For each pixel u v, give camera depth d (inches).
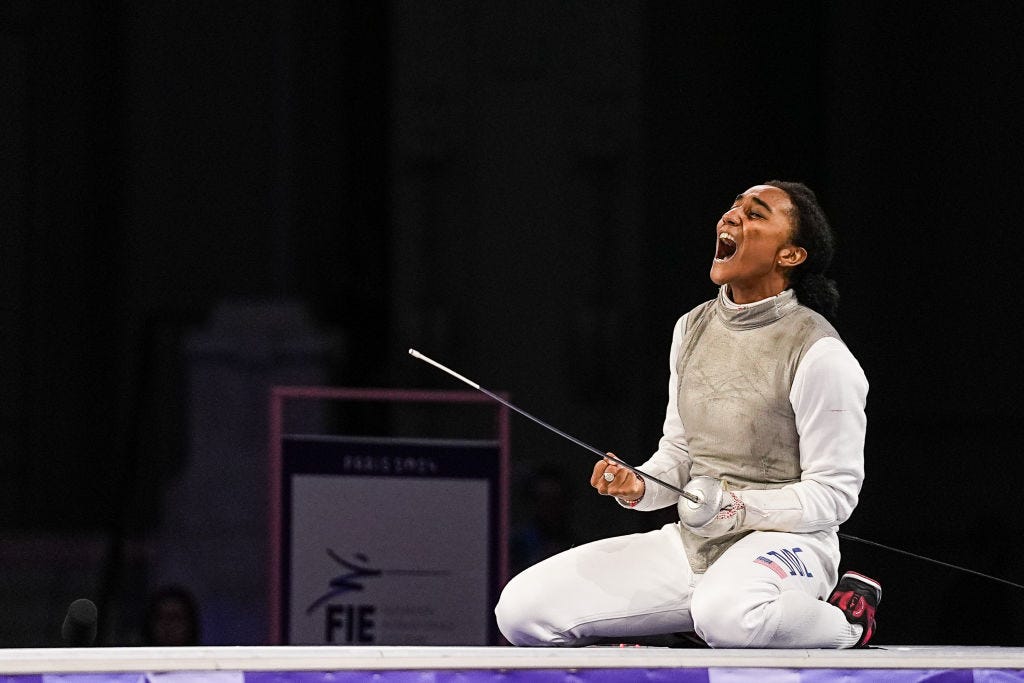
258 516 920.9
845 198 1011.9
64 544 987.9
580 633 356.8
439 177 1258.0
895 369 983.6
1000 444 941.2
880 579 912.3
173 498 924.6
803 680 317.1
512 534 698.8
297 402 939.3
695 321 375.6
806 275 365.4
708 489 340.8
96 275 1188.5
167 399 1119.6
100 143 1197.1
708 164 1165.1
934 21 997.8
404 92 1253.7
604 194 1256.8
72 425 1175.6
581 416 1229.1
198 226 1188.5
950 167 984.3
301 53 1167.6
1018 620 813.9
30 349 1184.8
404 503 548.1
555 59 1259.8
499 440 554.6
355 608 543.5
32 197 1191.6
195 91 1191.6
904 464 960.3
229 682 296.4
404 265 1247.5
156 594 634.2
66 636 542.0
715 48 1164.5
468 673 304.0
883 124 1010.1
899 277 991.0
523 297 1252.5
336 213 1157.1
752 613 335.9
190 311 1118.4
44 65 1195.9
